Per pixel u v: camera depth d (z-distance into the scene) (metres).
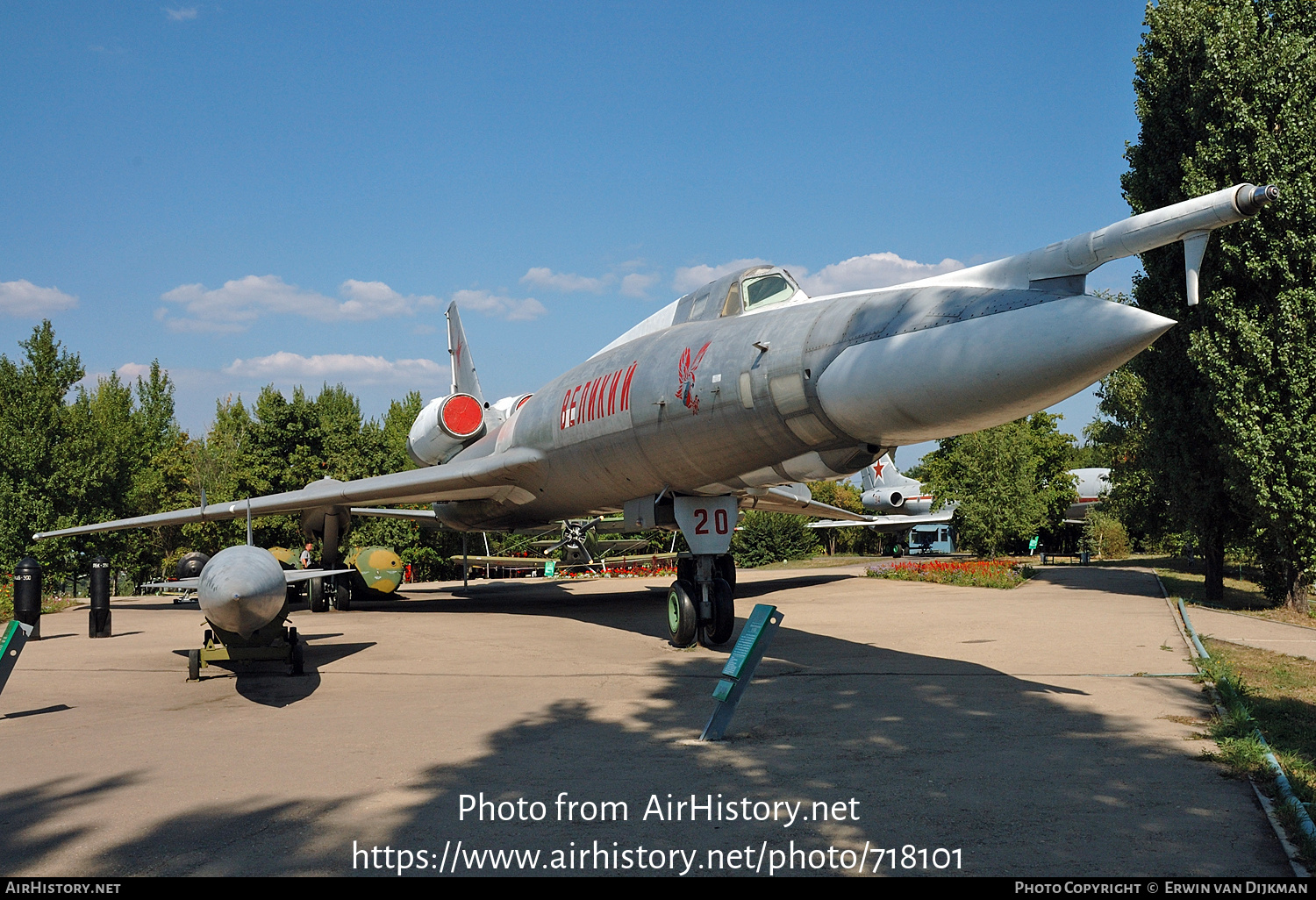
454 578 39.28
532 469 15.45
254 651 10.04
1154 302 17.70
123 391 52.59
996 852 4.36
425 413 21.14
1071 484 42.06
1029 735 6.61
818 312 9.93
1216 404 15.76
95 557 14.70
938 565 24.89
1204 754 5.93
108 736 7.31
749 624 6.91
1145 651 10.59
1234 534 18.62
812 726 7.05
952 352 7.69
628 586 25.86
